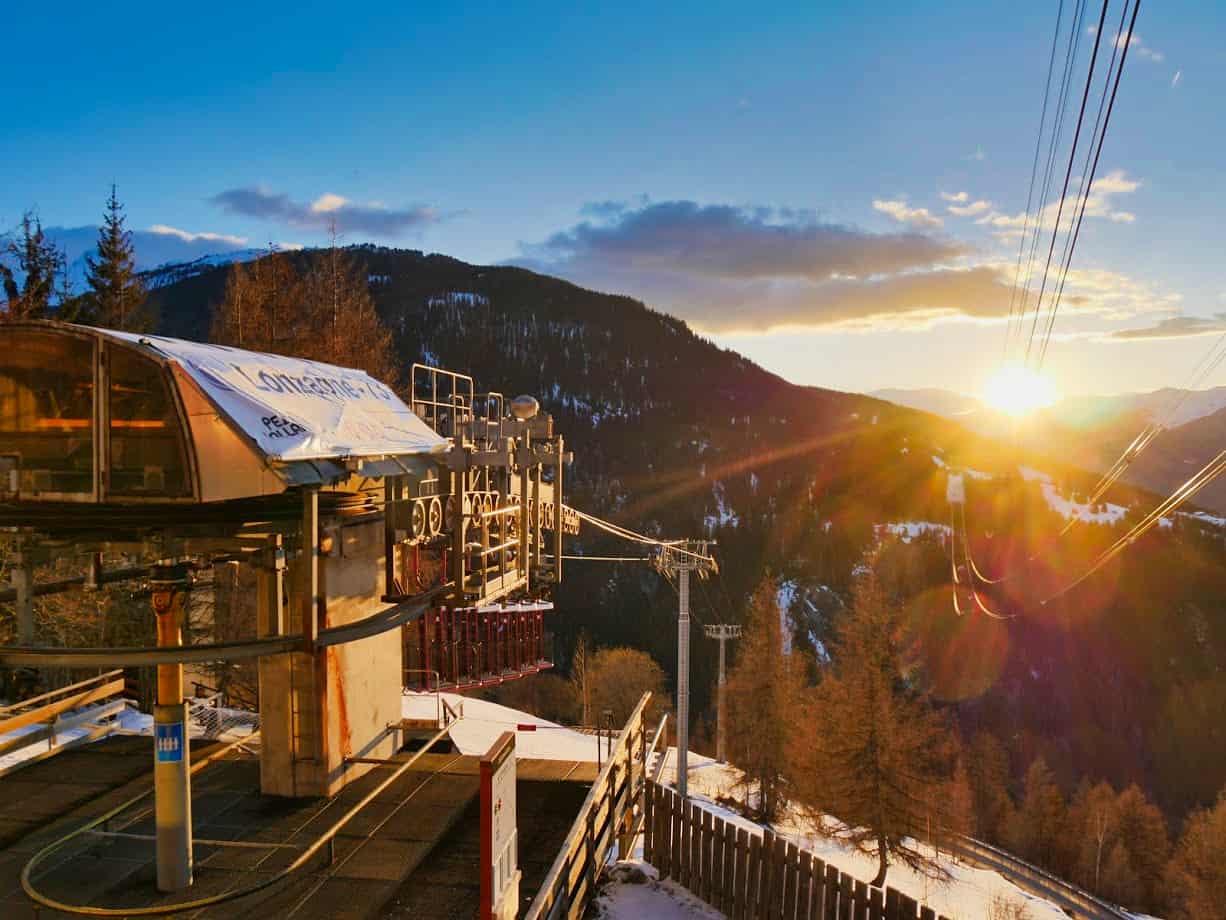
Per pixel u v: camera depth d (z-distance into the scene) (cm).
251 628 2148
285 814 877
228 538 698
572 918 813
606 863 993
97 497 598
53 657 598
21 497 609
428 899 714
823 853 3216
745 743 4078
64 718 1352
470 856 796
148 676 1850
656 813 1004
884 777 2956
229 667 2131
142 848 800
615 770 1023
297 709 920
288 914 676
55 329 602
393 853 787
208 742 1145
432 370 1080
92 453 602
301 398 738
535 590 1232
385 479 934
